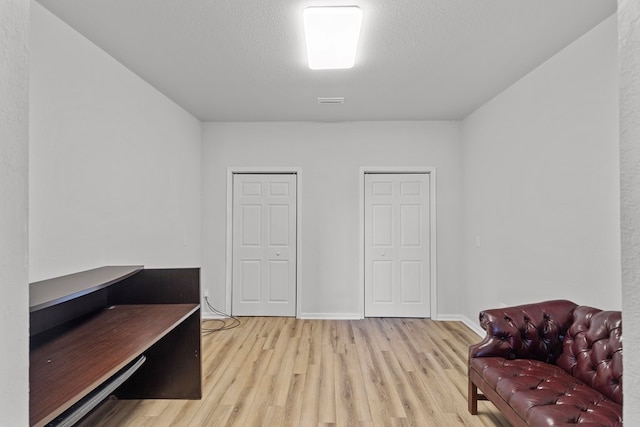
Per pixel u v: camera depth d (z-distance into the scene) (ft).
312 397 8.29
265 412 7.67
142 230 10.53
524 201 10.16
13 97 1.70
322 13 7.04
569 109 8.30
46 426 4.32
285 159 15.02
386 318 14.82
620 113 1.69
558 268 8.69
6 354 1.67
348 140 14.93
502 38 8.09
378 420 7.37
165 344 8.26
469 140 13.98
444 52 8.80
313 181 14.97
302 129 14.98
